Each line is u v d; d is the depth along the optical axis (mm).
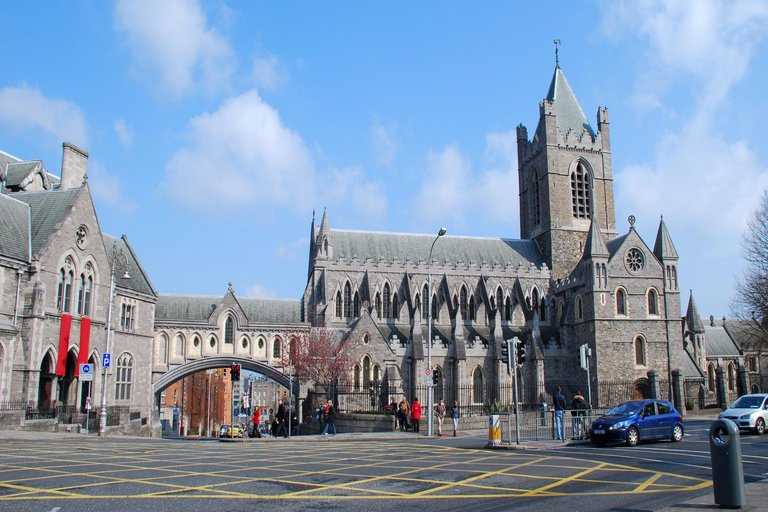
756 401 43000
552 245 94500
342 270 86125
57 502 16625
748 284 71938
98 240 59875
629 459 28125
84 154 69000
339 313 84938
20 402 48406
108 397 61938
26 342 49938
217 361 79312
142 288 69750
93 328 58688
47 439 38406
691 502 17188
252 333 81000
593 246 81188
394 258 88125
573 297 85188
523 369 82125
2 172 64062
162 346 77750
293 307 86875
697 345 97062
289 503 17125
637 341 80438
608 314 79875
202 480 20703
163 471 22656
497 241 98625
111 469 22938
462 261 90500
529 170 103125
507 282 90750
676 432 37500
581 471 23891
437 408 51906
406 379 79500
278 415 60906
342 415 59719
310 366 72688
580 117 101750
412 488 19734
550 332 88312
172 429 124500
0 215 52031
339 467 24688
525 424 56469
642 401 37312
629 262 81688
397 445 37719
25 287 50906
